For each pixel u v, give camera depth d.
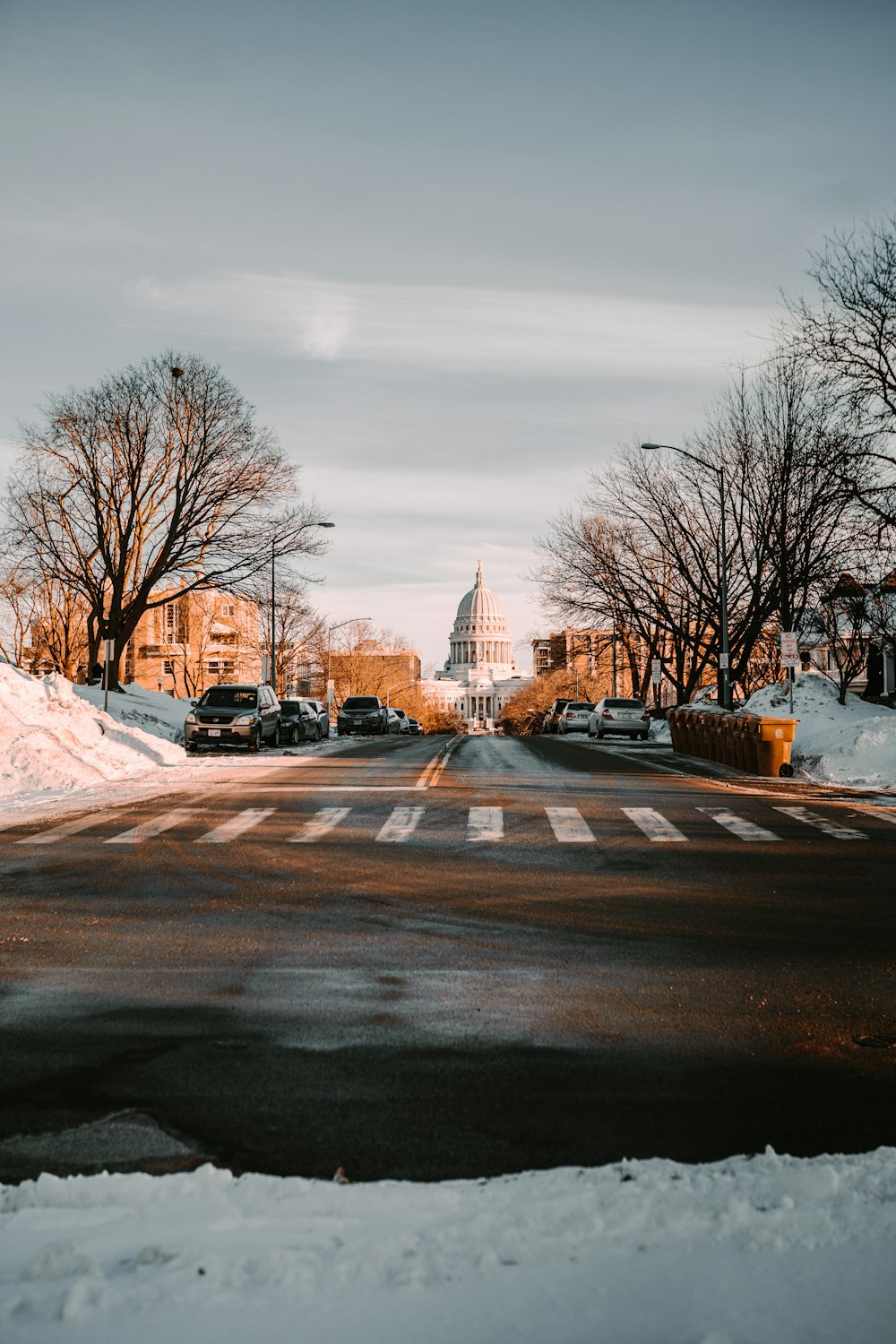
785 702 38.09
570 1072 6.04
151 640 95.19
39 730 24.50
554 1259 3.42
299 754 34.56
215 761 30.22
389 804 18.89
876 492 32.53
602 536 55.69
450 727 172.25
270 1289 3.21
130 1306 3.11
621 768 27.81
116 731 29.83
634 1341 2.94
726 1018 7.15
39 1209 4.02
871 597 37.00
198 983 8.01
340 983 8.02
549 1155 4.82
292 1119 5.30
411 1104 5.52
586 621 56.94
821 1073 6.02
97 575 54.69
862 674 60.09
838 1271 3.34
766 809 18.27
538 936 9.49
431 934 9.59
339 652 111.19
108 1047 6.51
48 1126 5.23
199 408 49.69
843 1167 4.30
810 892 11.47
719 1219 3.69
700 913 10.44
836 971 8.36
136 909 10.52
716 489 49.69
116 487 49.81
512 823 16.48
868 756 25.94
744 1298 3.17
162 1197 4.08
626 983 8.02
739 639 51.16
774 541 46.62
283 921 10.05
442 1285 3.25
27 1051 6.43
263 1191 4.15
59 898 11.05
